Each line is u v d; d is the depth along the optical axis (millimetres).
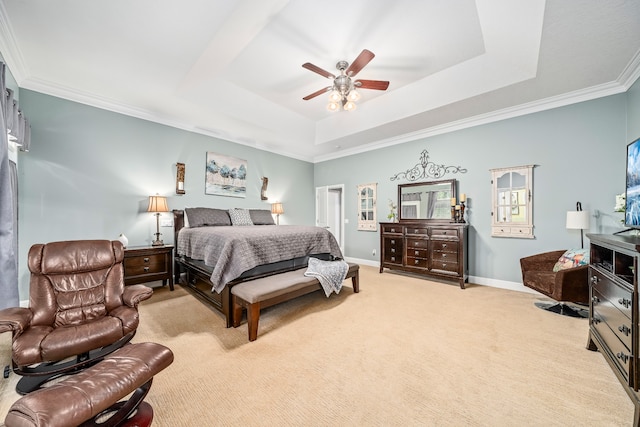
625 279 1500
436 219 4484
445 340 2205
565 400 1491
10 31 2256
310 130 5316
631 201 2021
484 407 1445
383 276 4559
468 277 4156
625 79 2840
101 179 3539
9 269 1750
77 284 1978
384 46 2891
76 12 2082
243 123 4391
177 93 3432
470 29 2605
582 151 3213
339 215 7109
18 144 2584
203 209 4262
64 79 3070
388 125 4387
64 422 844
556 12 1928
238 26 2256
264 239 2943
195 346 2123
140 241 3883
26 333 1550
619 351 1493
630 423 1327
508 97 3336
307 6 2312
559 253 3154
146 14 2119
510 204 3748
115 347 1806
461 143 4250
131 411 1158
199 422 1348
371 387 1617
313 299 3303
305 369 1806
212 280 2578
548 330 2381
